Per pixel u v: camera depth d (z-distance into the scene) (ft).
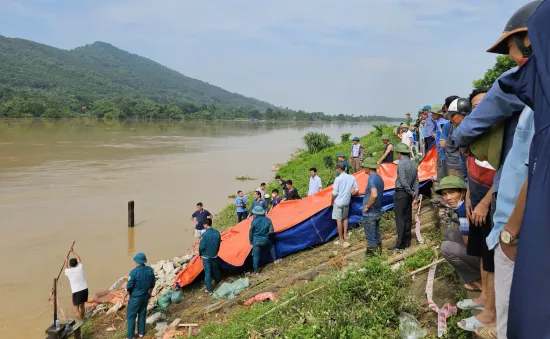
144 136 242.17
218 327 27.81
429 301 18.26
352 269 25.36
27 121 359.05
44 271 45.98
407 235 28.53
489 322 13.25
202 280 39.65
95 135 233.55
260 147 202.59
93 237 57.26
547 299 6.29
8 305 38.47
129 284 30.81
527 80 7.50
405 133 54.95
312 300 25.41
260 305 28.63
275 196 51.16
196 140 230.27
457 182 16.43
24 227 60.64
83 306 36.22
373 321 20.31
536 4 9.63
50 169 109.60
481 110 11.30
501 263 9.86
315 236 37.76
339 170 35.99
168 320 32.91
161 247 54.13
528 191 6.93
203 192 87.76
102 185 91.04
